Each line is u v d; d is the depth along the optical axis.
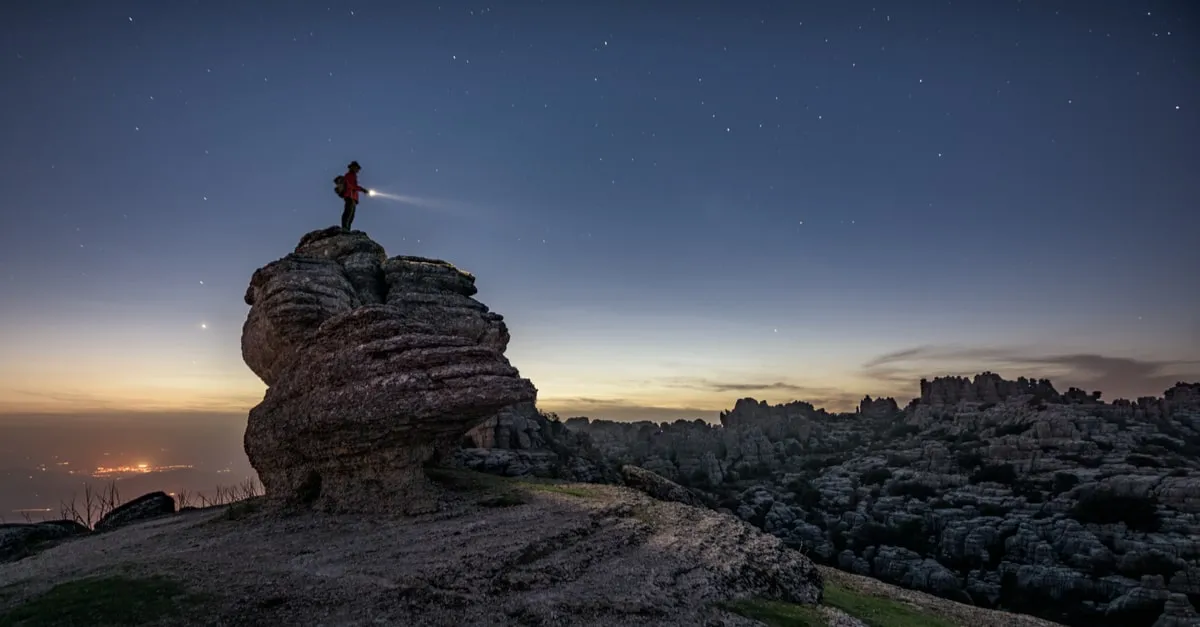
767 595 25.47
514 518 28.70
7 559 33.16
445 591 19.61
